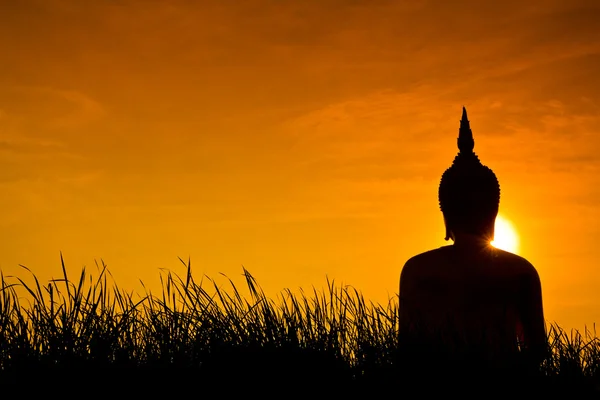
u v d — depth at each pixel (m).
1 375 4.16
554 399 4.22
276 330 4.52
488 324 4.57
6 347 4.31
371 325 4.64
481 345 4.30
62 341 4.30
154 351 4.41
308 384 4.26
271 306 4.75
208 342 4.49
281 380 4.25
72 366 4.17
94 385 4.15
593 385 4.36
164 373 4.22
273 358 4.31
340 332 4.64
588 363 4.54
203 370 4.27
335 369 4.32
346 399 4.25
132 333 4.59
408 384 4.23
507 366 4.23
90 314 4.49
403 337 4.43
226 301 4.78
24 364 4.17
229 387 4.23
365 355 4.39
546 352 4.50
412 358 4.30
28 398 4.09
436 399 4.20
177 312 4.62
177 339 4.44
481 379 4.19
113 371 4.20
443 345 4.32
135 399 4.17
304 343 4.46
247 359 4.31
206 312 4.62
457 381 4.19
